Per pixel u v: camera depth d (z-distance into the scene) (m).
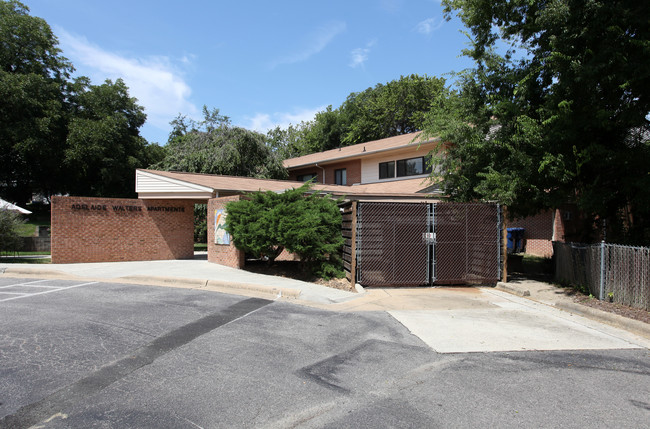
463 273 9.98
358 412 3.55
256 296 8.88
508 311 7.50
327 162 25.69
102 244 15.48
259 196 11.52
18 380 4.12
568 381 4.29
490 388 4.09
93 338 5.57
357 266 9.70
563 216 16.78
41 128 25.88
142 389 3.96
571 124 9.10
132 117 34.16
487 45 10.98
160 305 7.79
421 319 6.85
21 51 28.39
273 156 26.31
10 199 30.73
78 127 27.83
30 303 7.84
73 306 7.59
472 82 11.24
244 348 5.26
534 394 3.96
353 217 9.60
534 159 9.84
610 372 4.55
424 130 12.24
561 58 8.80
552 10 8.65
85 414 3.43
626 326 6.36
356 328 6.27
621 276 7.64
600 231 10.85
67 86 30.98
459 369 4.61
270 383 4.16
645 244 9.23
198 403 3.68
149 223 16.45
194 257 17.64
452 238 9.99
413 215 9.90
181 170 24.19
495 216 10.21
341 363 4.76
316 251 10.30
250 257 14.27
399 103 37.88
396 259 9.80
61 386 4.00
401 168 21.84
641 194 8.88
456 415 3.51
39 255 18.41
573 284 9.40
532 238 17.88
